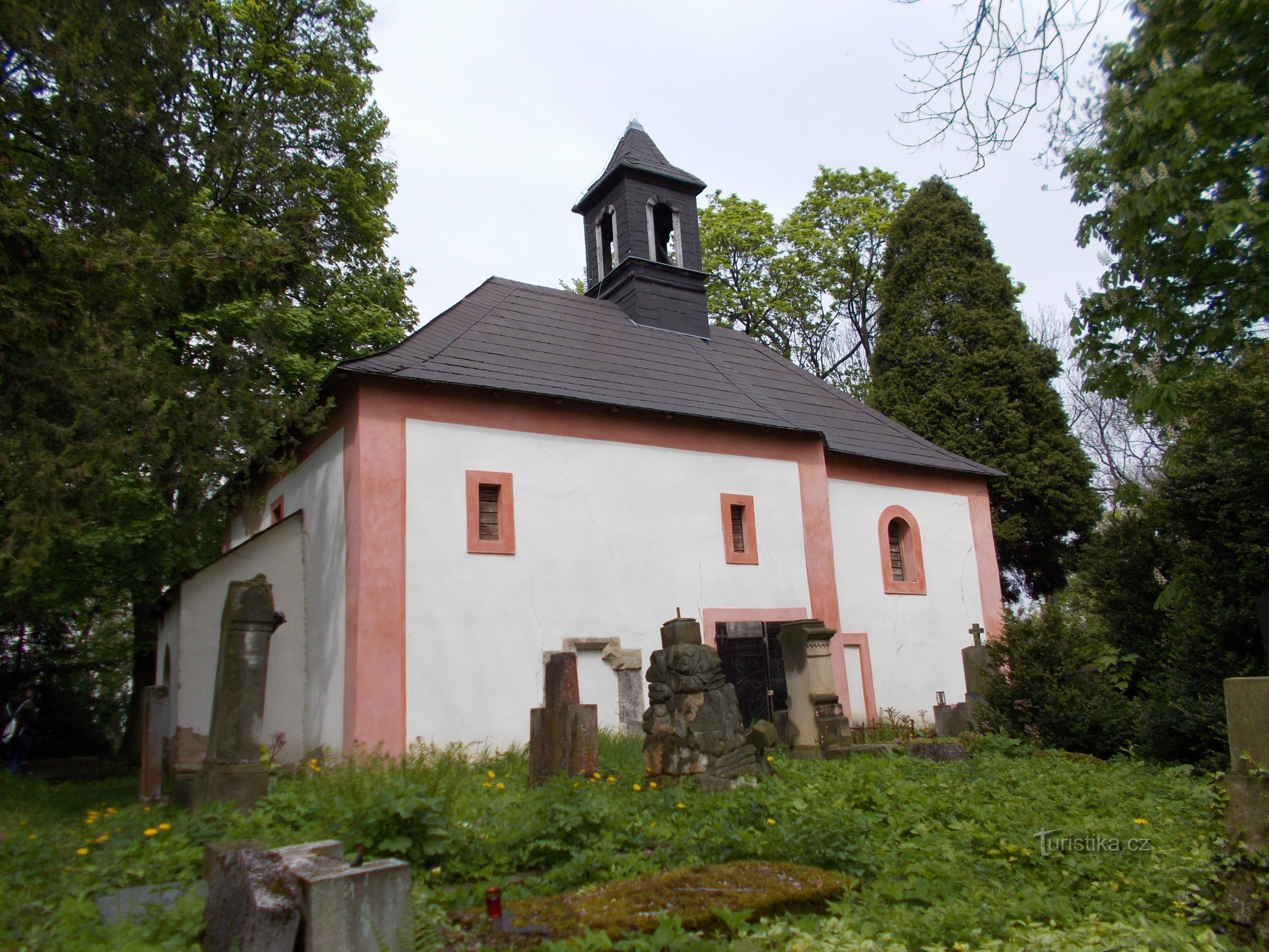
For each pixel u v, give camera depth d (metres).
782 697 15.69
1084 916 5.13
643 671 14.30
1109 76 9.71
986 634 19.38
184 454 11.16
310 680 13.55
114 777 17.06
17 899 4.94
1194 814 7.39
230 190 16.59
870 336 33.09
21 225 8.94
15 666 21.64
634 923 4.43
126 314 10.60
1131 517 14.67
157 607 17.14
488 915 4.60
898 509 19.00
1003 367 23.89
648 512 15.12
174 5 11.93
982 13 6.99
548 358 15.67
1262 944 4.59
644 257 19.53
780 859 5.94
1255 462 12.10
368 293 20.92
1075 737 11.90
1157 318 9.80
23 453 9.41
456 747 11.84
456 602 12.94
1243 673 11.17
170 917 4.50
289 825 6.89
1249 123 8.74
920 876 5.61
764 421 16.83
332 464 13.64
